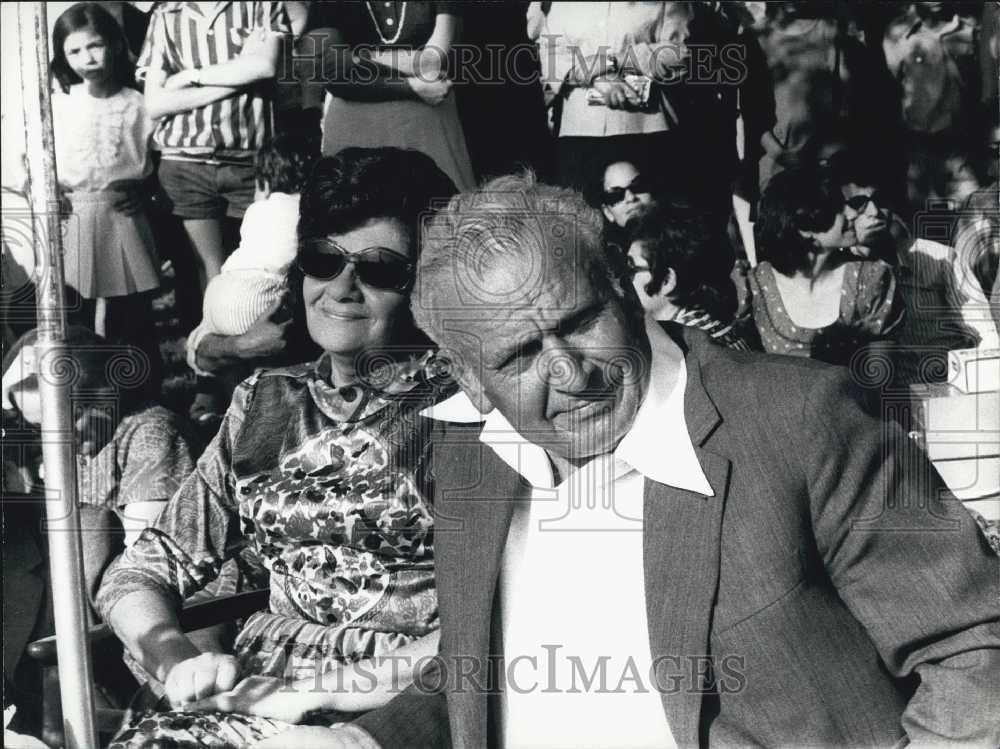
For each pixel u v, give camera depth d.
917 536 1.45
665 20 2.30
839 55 2.32
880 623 1.45
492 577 1.61
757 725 1.48
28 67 2.21
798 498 1.46
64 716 2.06
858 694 1.46
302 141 2.29
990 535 2.20
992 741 1.38
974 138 2.31
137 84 2.29
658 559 1.51
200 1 2.29
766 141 2.32
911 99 2.33
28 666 2.19
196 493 2.08
